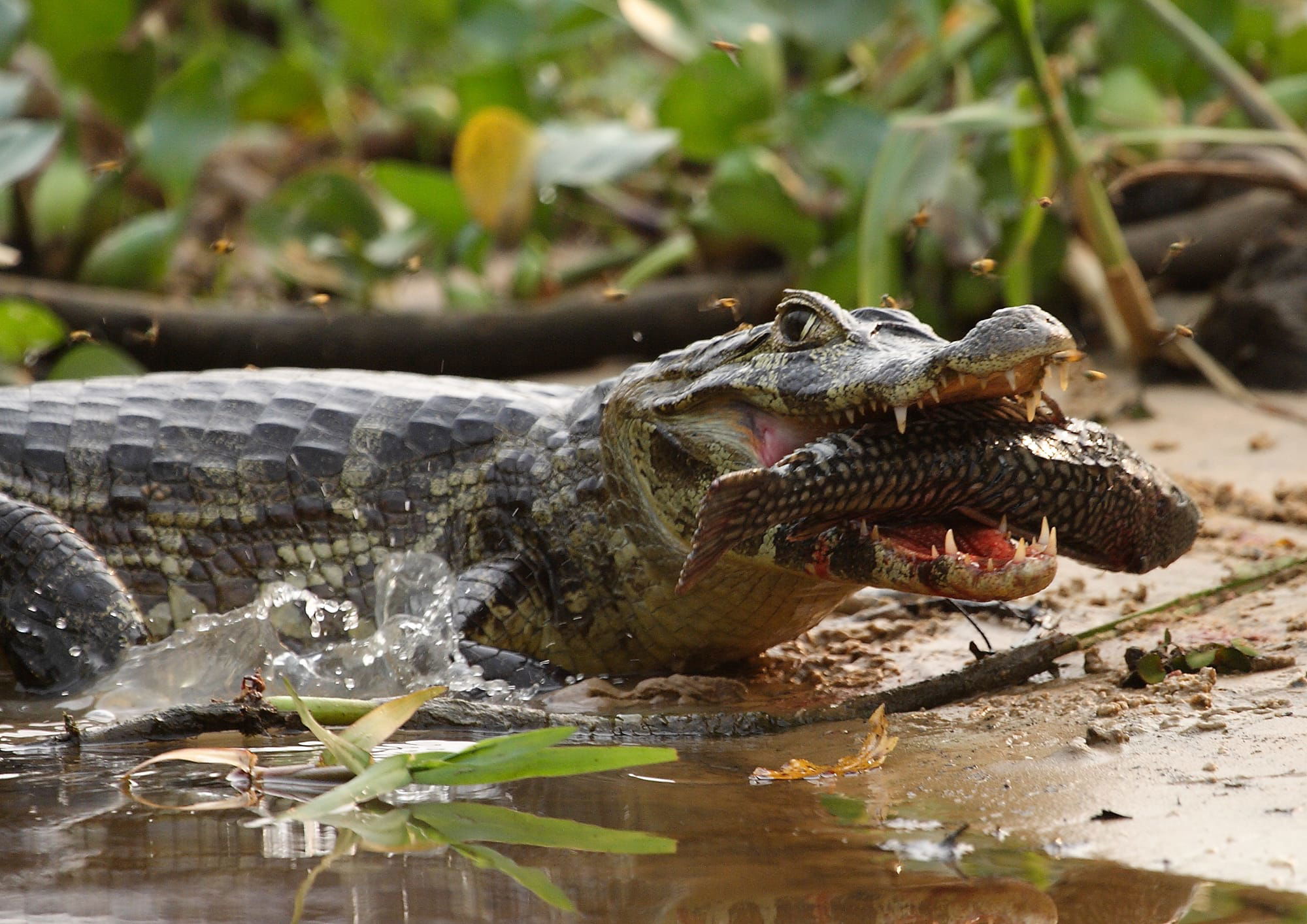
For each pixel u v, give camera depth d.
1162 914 3.97
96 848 4.93
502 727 6.62
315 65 21.33
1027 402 5.83
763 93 15.48
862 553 6.05
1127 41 15.86
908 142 12.56
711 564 5.94
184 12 22.59
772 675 7.67
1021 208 13.61
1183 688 6.14
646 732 6.43
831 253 14.32
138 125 16.56
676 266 18.22
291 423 8.82
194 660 8.18
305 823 5.20
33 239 17.45
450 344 15.83
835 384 6.12
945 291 15.06
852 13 15.43
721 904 4.22
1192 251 16.20
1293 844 4.44
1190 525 6.70
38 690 8.02
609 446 7.59
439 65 23.30
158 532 8.69
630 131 15.48
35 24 15.91
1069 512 6.15
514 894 4.36
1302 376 13.48
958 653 7.71
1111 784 5.15
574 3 18.11
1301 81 16.31
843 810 5.11
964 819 4.93
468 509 8.30
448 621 7.75
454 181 15.87
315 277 16.72
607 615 7.81
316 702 6.57
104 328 15.12
